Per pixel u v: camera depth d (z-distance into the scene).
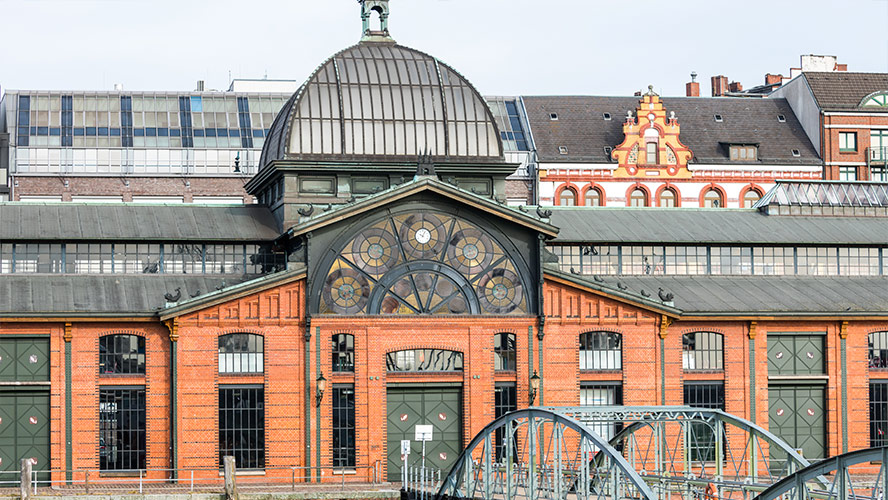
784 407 63.47
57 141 86.50
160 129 88.69
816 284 66.88
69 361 57.03
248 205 65.44
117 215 62.84
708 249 66.69
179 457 57.38
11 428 56.75
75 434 56.94
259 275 62.25
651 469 61.69
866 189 71.94
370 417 59.16
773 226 68.69
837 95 93.56
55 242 60.47
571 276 60.94
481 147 64.12
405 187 59.09
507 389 60.69
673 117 89.88
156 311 57.56
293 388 58.72
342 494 54.66
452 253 60.28
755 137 93.12
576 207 68.31
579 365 61.16
